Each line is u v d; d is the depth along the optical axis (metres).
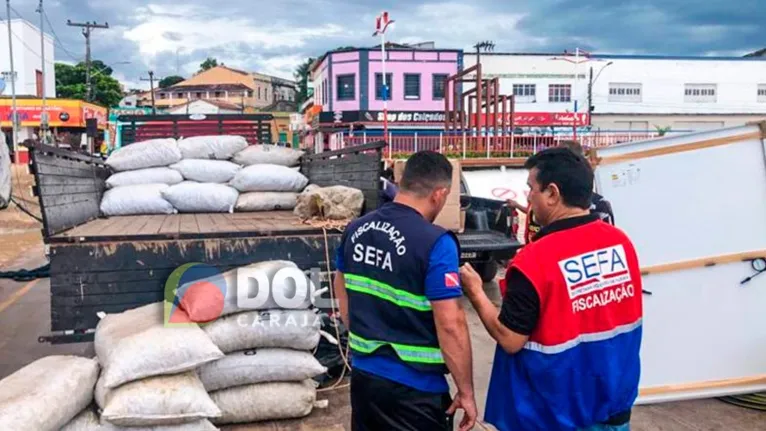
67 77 56.78
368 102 38.34
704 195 4.70
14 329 7.01
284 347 4.26
